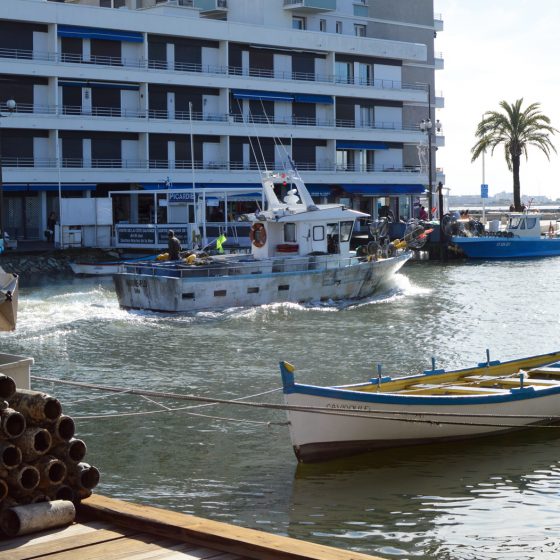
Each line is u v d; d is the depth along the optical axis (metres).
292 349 30.39
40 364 28.00
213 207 75.44
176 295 37.81
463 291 47.94
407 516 14.77
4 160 68.81
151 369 27.12
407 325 35.94
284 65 83.94
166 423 20.59
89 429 20.17
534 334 34.12
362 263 43.12
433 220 78.50
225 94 79.31
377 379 19.30
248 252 53.06
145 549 9.71
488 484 16.25
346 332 34.09
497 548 13.52
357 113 88.44
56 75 70.31
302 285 41.09
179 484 16.47
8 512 10.14
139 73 74.31
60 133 71.31
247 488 16.17
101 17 72.38
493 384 20.53
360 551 13.46
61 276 55.47
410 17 101.62
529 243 72.38
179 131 76.31
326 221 42.28
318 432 16.92
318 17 92.06
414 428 17.88
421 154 92.50
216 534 9.68
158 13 77.62
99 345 31.20
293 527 14.38
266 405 14.34
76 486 10.95
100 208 63.25
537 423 19.45
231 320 36.72
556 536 13.95
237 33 79.81
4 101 69.19
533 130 87.69
